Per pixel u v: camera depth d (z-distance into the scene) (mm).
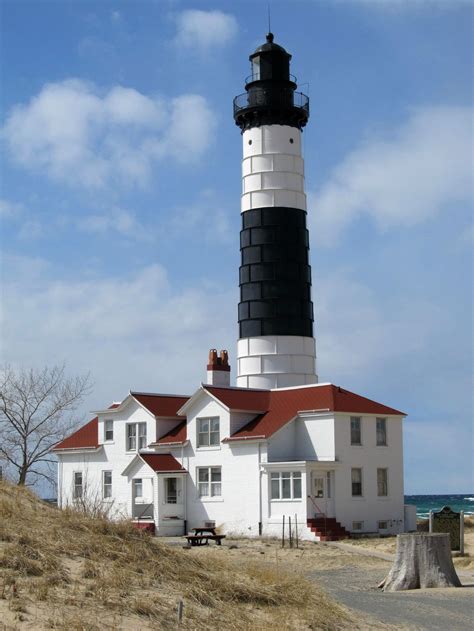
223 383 68438
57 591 19922
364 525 59344
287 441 60031
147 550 24531
